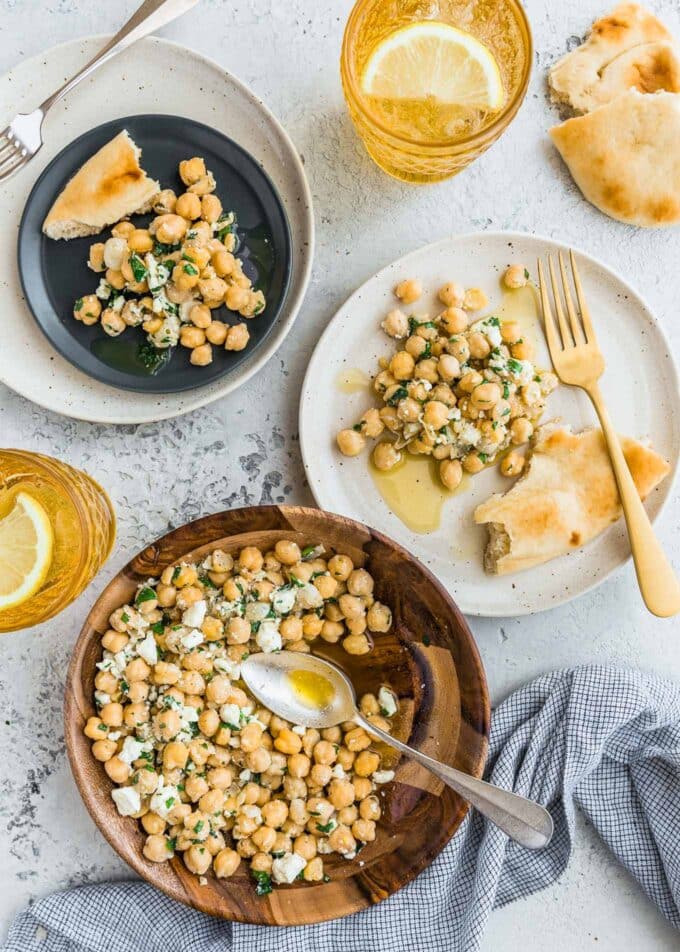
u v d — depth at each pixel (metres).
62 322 0.71
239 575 0.69
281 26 0.74
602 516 0.72
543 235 0.75
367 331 0.73
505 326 0.72
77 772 0.66
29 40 0.73
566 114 0.75
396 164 0.71
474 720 0.67
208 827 0.68
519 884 0.74
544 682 0.74
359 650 0.70
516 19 0.68
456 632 0.68
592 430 0.72
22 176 0.71
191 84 0.71
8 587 0.67
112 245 0.69
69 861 0.73
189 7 0.71
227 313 0.71
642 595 0.71
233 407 0.74
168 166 0.71
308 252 0.71
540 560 0.72
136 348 0.71
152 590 0.68
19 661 0.73
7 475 0.69
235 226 0.71
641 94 0.72
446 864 0.73
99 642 0.68
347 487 0.73
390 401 0.71
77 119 0.71
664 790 0.75
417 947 0.73
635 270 0.75
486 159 0.74
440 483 0.73
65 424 0.73
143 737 0.68
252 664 0.70
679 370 0.73
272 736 0.70
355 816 0.70
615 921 0.76
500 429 0.71
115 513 0.74
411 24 0.68
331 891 0.69
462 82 0.69
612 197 0.74
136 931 0.72
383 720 0.71
